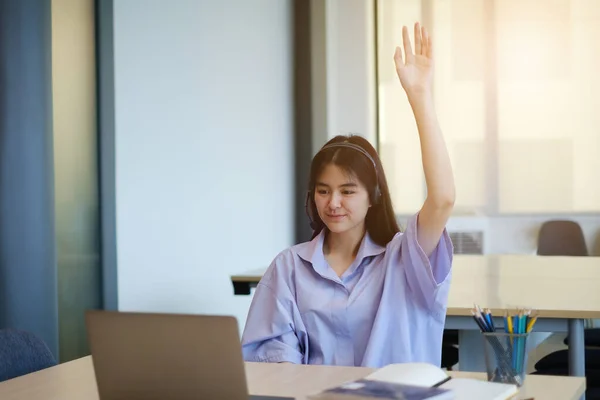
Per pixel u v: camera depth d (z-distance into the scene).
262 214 6.71
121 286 4.68
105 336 1.69
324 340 2.41
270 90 6.92
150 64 4.99
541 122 7.38
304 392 1.92
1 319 3.77
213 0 5.84
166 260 5.17
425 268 2.32
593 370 3.45
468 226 7.47
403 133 7.68
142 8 4.90
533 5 7.38
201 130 5.65
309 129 7.54
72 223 4.28
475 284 3.94
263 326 2.46
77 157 4.32
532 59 7.38
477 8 7.48
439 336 2.40
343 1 7.72
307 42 7.55
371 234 2.46
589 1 7.26
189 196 5.47
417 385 1.75
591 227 7.30
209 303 5.74
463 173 7.52
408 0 7.62
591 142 7.29
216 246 5.86
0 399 1.94
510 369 1.86
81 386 2.06
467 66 7.50
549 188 7.37
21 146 3.83
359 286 2.42
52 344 3.96
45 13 3.94
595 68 7.27
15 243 3.81
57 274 4.08
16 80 3.81
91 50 4.43
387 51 7.69
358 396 1.62
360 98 7.72
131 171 4.78
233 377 1.60
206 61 5.73
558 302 3.35
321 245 2.48
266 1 6.83
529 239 7.41
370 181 2.38
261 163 6.71
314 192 2.49
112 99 4.55
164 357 1.65
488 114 7.47
